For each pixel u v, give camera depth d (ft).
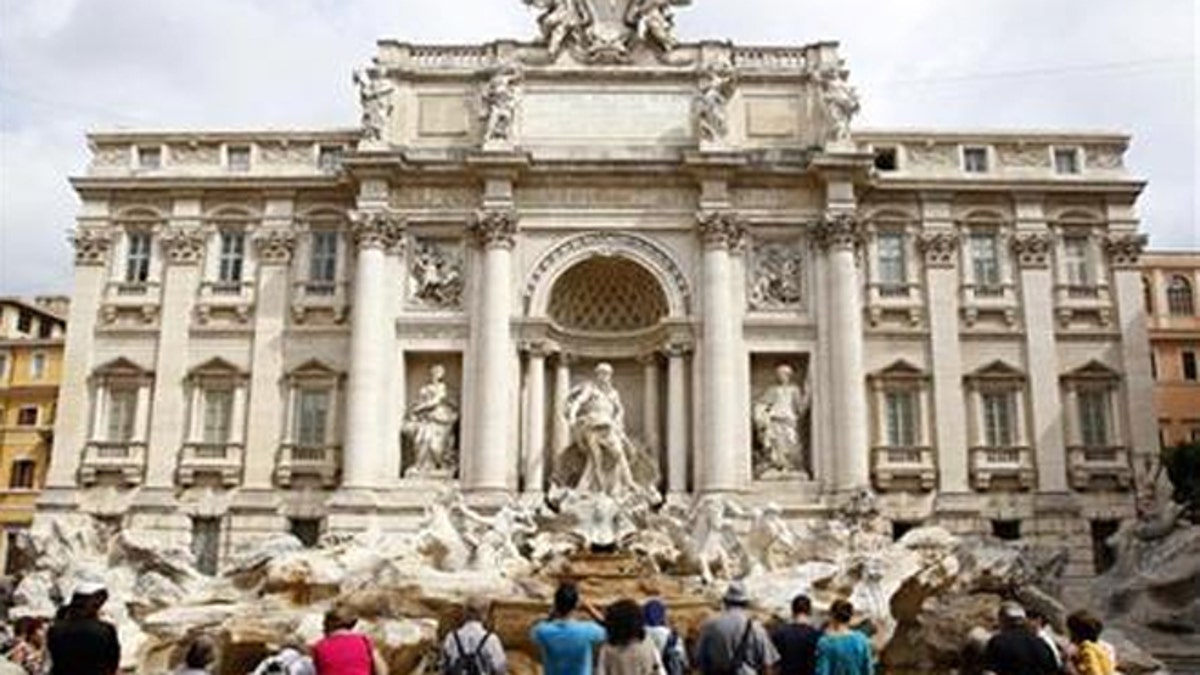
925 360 161.38
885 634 106.32
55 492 157.79
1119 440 158.81
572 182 162.81
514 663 96.78
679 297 158.92
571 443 153.17
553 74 167.32
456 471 154.92
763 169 160.97
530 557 130.72
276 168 170.09
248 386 161.79
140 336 163.73
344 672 41.39
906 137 169.37
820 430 154.71
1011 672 40.11
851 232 159.53
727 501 135.64
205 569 155.63
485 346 155.02
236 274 167.02
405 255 161.89
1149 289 228.84
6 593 139.54
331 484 157.07
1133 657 102.17
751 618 43.83
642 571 123.44
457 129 166.50
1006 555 120.88
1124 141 168.45
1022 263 164.66
